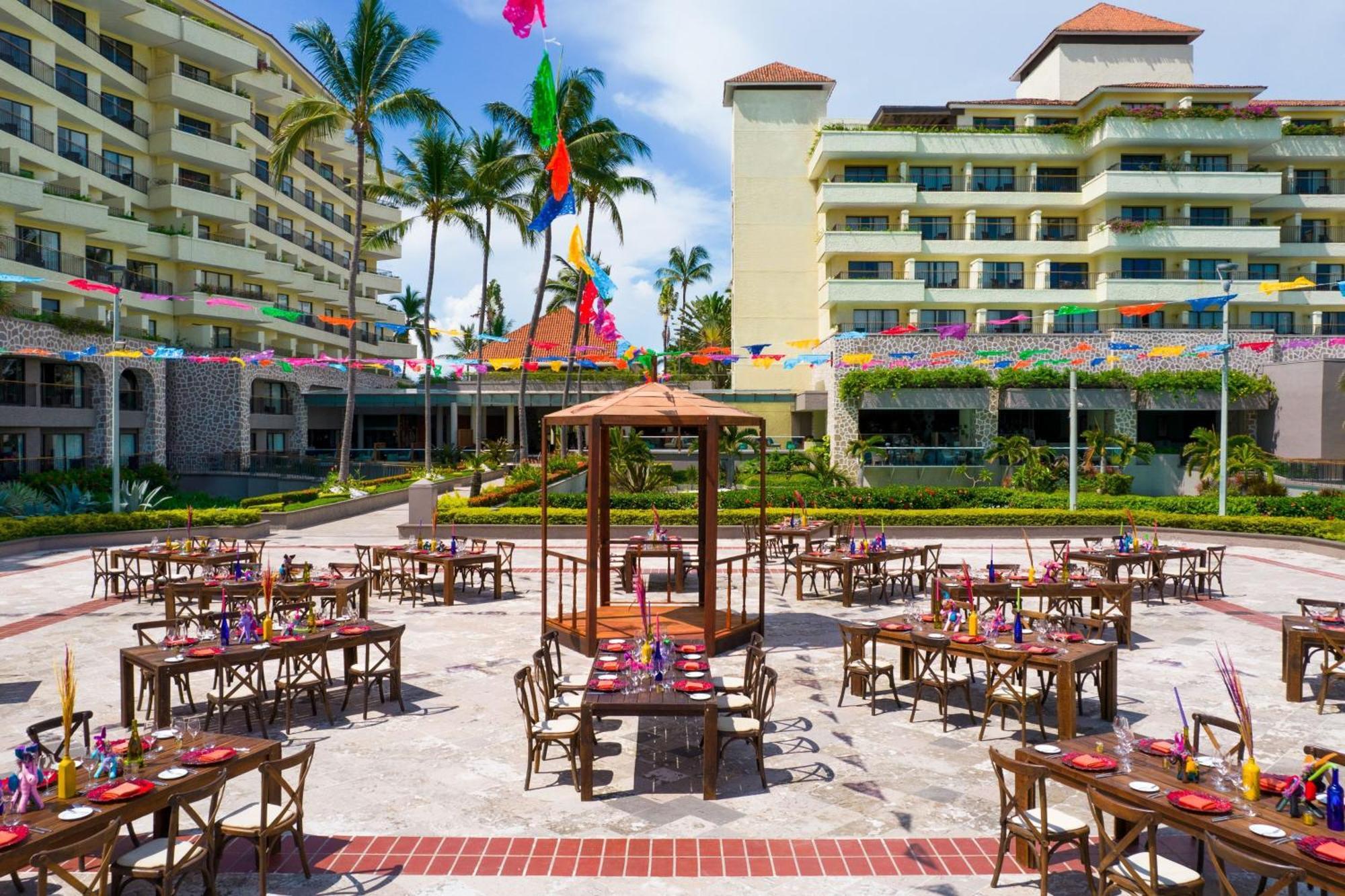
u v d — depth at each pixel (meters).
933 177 45.50
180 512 25.66
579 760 8.34
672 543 17.53
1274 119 42.81
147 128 42.78
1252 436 39.75
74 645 12.75
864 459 37.94
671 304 74.81
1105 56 48.12
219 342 45.84
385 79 32.28
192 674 11.34
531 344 25.73
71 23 38.12
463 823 6.94
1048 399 38.75
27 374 34.03
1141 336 39.62
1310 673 11.48
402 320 68.56
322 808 7.23
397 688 10.02
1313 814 5.24
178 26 41.94
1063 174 45.88
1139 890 5.16
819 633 13.80
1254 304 44.16
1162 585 16.39
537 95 8.48
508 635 13.48
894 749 8.63
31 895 5.91
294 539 25.42
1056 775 6.08
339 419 59.06
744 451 42.66
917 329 22.66
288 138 32.00
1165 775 5.89
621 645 9.44
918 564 20.73
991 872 6.16
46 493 31.80
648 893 5.84
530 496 29.42
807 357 27.28
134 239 39.66
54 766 5.95
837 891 5.88
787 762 8.32
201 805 7.12
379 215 67.06
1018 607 10.35
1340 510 25.64
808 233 47.91
